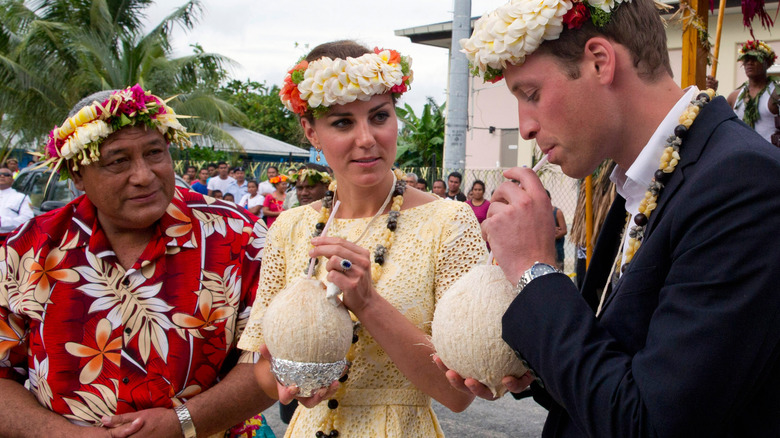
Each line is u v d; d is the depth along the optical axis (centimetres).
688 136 132
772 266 110
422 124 2122
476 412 504
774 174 113
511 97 1656
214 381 222
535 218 142
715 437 117
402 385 199
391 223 202
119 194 206
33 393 216
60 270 212
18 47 1955
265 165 1945
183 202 225
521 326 134
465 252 196
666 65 140
